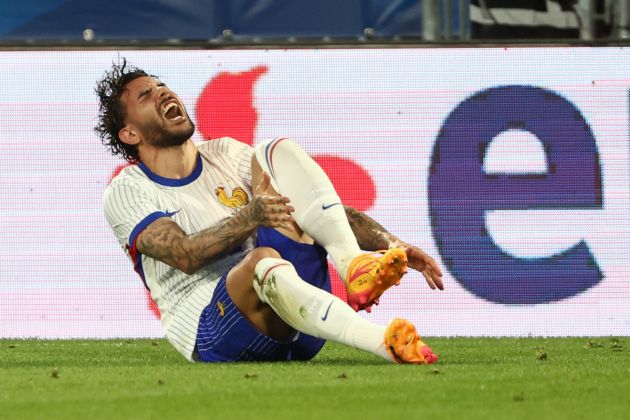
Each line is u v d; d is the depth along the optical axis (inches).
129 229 626.8
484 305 983.6
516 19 1021.2
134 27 997.8
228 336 605.9
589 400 449.7
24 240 978.7
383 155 993.5
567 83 1006.4
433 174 994.1
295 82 997.2
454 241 989.8
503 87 1003.3
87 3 994.1
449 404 438.0
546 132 1001.5
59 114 987.3
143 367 597.9
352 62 999.0
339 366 582.6
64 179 983.6
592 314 986.7
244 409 426.9
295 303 568.4
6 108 987.3
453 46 1004.6
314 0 1002.7
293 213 592.7
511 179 995.9
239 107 996.6
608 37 1021.2
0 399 462.0
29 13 994.1
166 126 646.5
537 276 987.3
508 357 685.3
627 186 1000.2
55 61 991.0
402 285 976.9
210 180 658.2
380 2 1007.6
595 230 994.7
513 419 401.1
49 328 973.8
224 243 595.2
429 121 997.2
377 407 430.0
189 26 1000.9
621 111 1006.4
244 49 999.6
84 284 975.6
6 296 975.0
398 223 991.0
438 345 847.7
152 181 648.4
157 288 644.1
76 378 537.6
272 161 602.9
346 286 567.5
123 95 660.1
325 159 993.5
